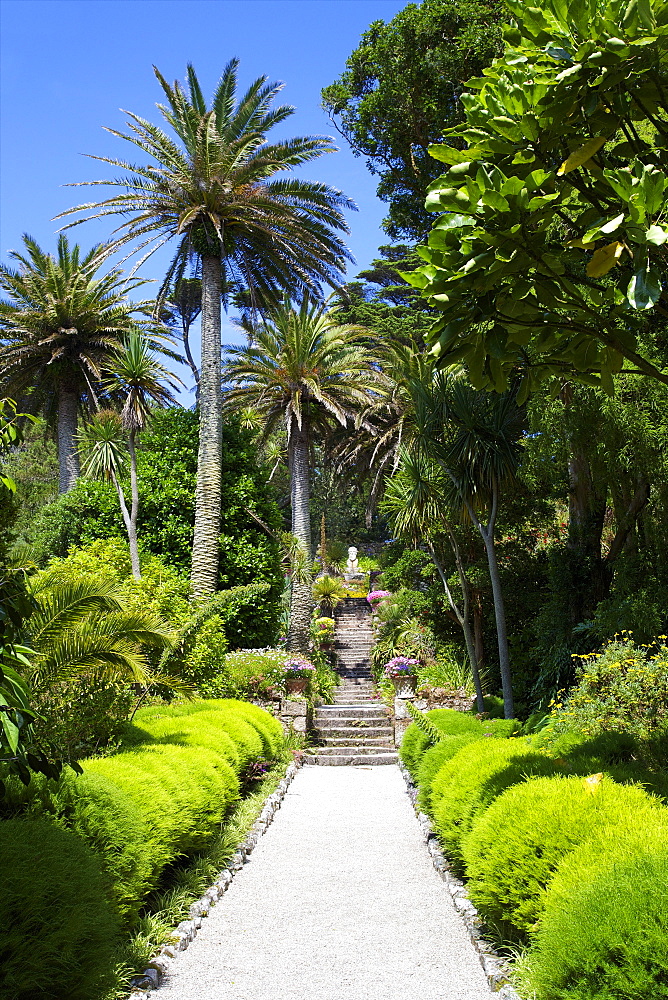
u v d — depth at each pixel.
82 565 9.35
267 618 16.08
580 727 6.18
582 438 7.89
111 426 15.70
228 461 17.00
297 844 6.96
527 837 3.51
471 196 2.83
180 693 9.05
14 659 2.85
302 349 18.06
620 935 2.38
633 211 2.58
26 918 2.69
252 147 15.57
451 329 3.10
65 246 20.72
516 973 3.35
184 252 16.75
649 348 7.38
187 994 3.57
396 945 4.23
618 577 8.16
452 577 12.34
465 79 11.70
